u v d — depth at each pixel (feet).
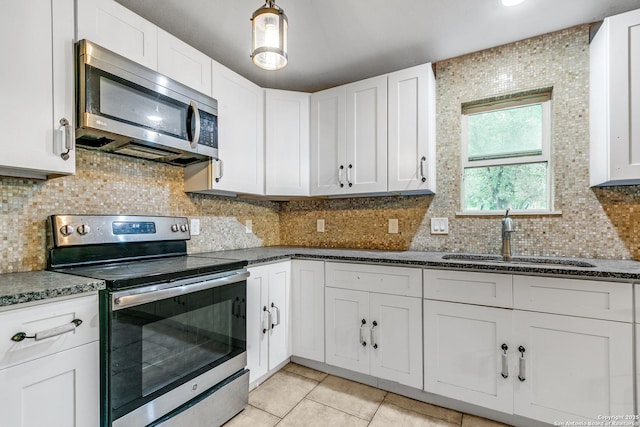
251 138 7.61
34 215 4.74
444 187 7.68
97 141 5.04
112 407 3.77
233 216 8.46
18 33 3.80
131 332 4.00
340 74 8.28
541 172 6.98
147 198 6.37
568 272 4.82
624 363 4.51
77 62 4.33
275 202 10.12
